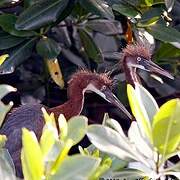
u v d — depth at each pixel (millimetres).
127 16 9383
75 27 10953
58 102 11570
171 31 9508
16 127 9141
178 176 4898
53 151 4461
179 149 4879
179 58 10750
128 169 4859
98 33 11461
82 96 10219
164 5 9820
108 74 10734
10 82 11445
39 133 9125
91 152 5531
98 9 9047
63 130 4773
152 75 10680
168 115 4711
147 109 5109
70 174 4309
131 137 4875
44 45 9617
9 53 9648
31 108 9359
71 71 11523
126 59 10484
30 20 8906
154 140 4750
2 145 4762
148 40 10086
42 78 11414
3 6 10312
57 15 8938
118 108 10836
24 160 4309
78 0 9250
